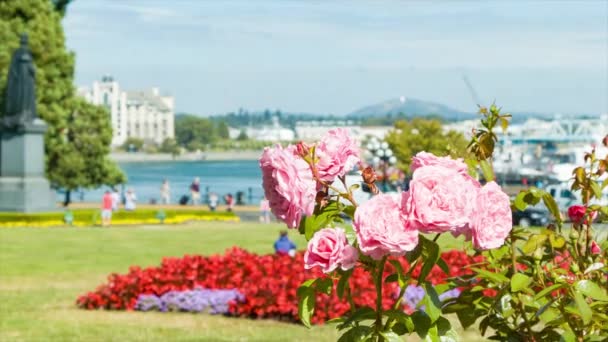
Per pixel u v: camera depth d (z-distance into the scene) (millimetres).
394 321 3607
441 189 3203
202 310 15578
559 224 4055
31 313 15906
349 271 3523
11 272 22906
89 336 13555
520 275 3701
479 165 4145
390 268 14586
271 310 14773
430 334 3467
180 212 48094
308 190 3395
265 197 3525
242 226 43094
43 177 44781
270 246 30875
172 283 16281
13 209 43656
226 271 16578
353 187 3537
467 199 3193
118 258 26719
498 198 3277
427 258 3416
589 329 3816
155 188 112500
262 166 3502
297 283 15352
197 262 16828
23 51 44656
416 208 3201
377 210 3229
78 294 18656
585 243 4176
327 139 3549
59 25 55750
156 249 29797
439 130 63312
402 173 57531
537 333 3963
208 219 48781
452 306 4078
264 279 15672
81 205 61625
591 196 4227
